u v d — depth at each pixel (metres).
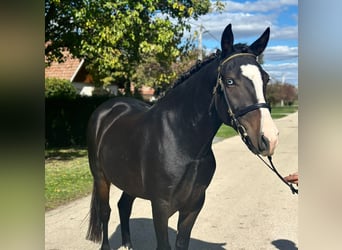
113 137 3.43
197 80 2.74
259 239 4.32
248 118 2.32
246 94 2.35
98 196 3.90
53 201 5.95
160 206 2.76
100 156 3.66
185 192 2.74
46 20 9.51
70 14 9.13
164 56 12.12
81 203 5.87
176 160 2.69
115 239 4.41
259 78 2.37
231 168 9.26
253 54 2.53
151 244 4.20
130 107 3.78
